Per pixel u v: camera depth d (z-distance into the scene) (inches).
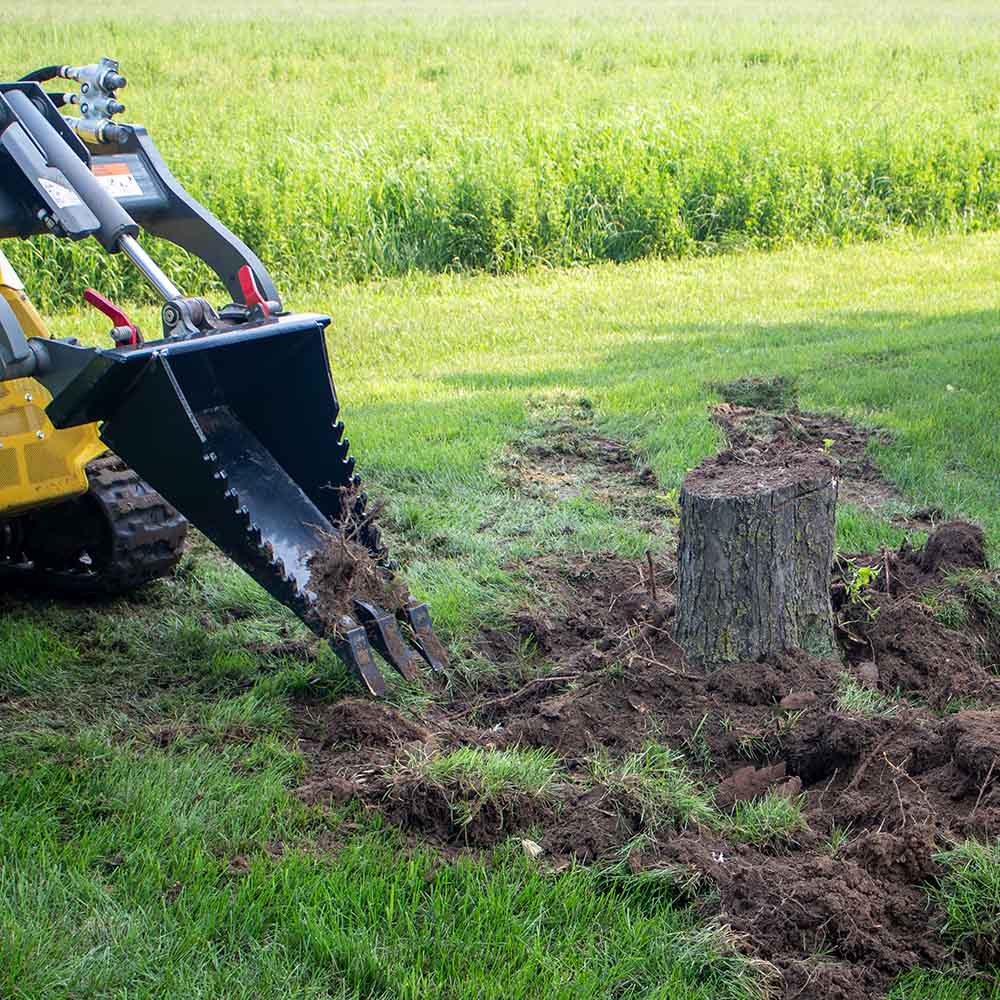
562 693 179.0
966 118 729.6
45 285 484.4
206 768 160.4
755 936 127.9
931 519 249.6
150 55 1017.5
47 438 191.9
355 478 186.7
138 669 192.1
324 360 180.5
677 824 146.8
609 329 432.1
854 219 616.1
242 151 603.2
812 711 163.8
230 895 134.1
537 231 569.0
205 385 184.1
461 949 125.7
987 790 142.7
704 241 599.8
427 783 149.6
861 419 308.2
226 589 221.8
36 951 124.0
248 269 176.9
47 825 146.1
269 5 1547.7
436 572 225.1
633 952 126.3
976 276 514.6
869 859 135.9
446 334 426.9
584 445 298.2
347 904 132.5
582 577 221.9
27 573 226.7
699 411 314.3
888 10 1513.3
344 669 188.2
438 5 1595.7
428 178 564.7
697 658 177.3
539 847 143.9
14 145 168.6
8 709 178.4
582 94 851.4
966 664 181.0
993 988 122.0
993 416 306.2
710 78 946.7
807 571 175.3
